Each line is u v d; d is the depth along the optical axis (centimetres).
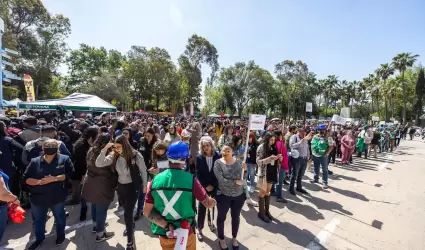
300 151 616
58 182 333
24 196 470
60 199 337
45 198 324
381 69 4816
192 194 208
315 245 376
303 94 6300
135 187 338
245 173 525
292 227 434
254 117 415
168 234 197
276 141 524
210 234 400
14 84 3025
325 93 6750
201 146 379
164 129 778
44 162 327
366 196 619
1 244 347
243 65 5119
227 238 389
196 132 629
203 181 372
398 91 4944
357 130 1491
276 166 465
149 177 470
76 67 4703
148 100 4638
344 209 527
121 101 3928
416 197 616
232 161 348
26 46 3088
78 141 480
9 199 255
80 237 374
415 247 378
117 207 503
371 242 391
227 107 5397
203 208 378
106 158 336
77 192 495
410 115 5512
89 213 459
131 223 336
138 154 344
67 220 429
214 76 5281
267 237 396
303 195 615
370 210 525
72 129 582
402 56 4228
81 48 4759
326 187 680
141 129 760
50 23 3262
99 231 358
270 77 5484
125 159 331
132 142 498
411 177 834
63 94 4081
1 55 1039
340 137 1149
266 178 454
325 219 473
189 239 213
